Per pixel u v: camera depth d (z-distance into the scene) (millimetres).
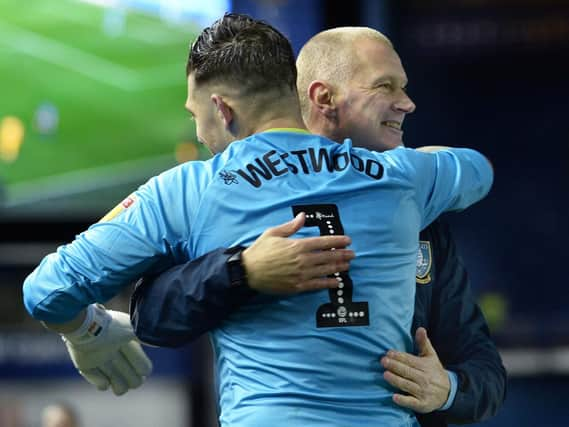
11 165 28141
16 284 28703
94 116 28125
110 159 28172
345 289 8938
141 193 9273
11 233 28312
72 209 28250
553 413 28703
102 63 28031
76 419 25484
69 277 9039
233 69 9391
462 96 28625
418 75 28500
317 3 27703
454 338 10703
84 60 28062
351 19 27906
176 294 8922
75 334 9750
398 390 9227
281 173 9156
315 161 9289
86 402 28766
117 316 10180
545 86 28625
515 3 28406
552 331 28891
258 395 8820
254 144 9281
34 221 28234
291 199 9031
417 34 28359
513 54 28547
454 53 28484
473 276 29016
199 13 27906
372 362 9047
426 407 9336
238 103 9438
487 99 28672
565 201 28859
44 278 9141
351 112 10531
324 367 8820
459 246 29047
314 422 8719
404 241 9328
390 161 9648
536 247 29016
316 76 10664
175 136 28109
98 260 9023
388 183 9336
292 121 9539
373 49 10609
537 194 28891
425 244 10656
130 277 9148
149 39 28016
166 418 28609
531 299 28984
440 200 9914
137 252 9039
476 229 29047
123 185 28219
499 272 29016
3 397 28734
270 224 8969
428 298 10570
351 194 9195
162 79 28047
